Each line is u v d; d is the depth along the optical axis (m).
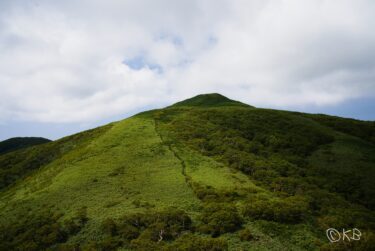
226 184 40.66
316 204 37.16
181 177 42.88
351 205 39.53
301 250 25.36
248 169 47.59
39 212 36.75
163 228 29.41
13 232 33.59
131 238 28.92
